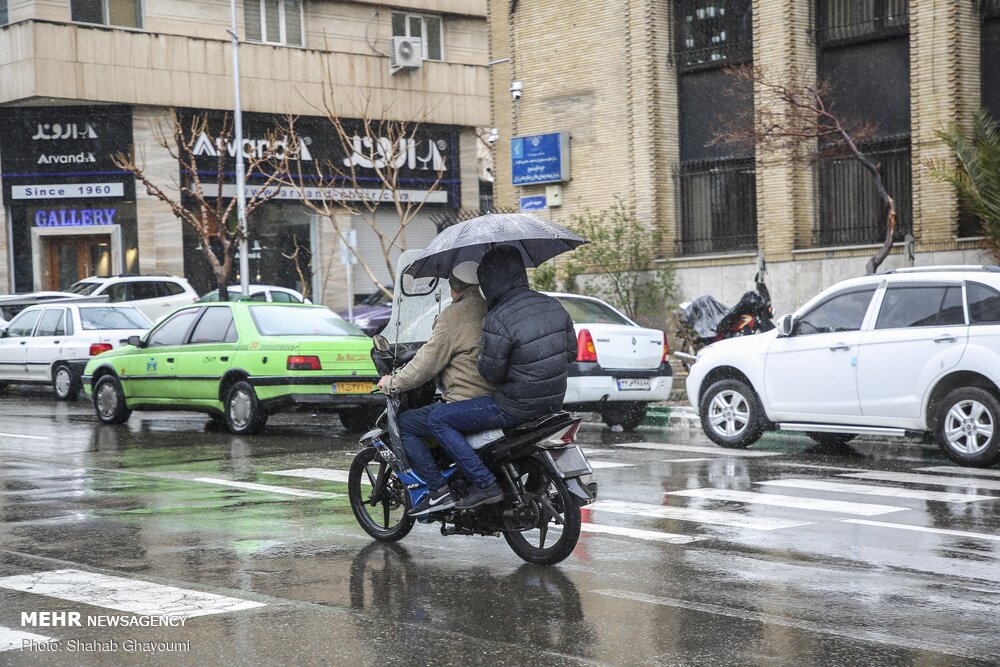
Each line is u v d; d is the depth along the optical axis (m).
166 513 9.81
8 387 27.11
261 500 10.48
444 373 7.80
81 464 13.11
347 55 41.91
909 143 23.08
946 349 12.40
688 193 26.70
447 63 44.12
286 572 7.57
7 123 38.97
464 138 45.06
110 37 37.53
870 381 12.99
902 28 23.12
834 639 5.94
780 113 22.31
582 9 27.92
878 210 23.52
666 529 8.92
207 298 34.38
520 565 7.76
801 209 24.33
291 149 38.22
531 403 7.47
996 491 10.75
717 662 5.55
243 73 39.78
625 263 26.38
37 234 39.44
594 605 6.66
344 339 16.08
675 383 21.83
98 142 38.84
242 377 16.16
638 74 26.69
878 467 12.54
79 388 24.02
